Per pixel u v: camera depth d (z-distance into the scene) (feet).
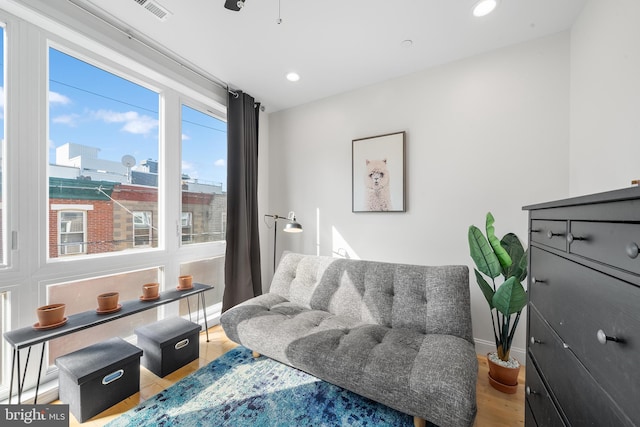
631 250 1.56
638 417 1.47
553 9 5.36
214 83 8.41
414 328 5.57
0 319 4.73
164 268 7.38
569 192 5.86
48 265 5.17
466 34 6.15
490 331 6.75
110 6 5.37
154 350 5.74
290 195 10.30
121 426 4.31
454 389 3.63
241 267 8.72
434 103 7.47
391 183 8.02
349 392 5.08
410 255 7.85
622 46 4.11
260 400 4.88
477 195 6.89
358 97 8.80
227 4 4.68
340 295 6.67
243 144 8.91
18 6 4.58
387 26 5.94
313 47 6.72
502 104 6.59
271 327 5.69
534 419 3.07
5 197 4.71
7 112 4.72
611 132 4.40
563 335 2.44
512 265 5.58
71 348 5.72
